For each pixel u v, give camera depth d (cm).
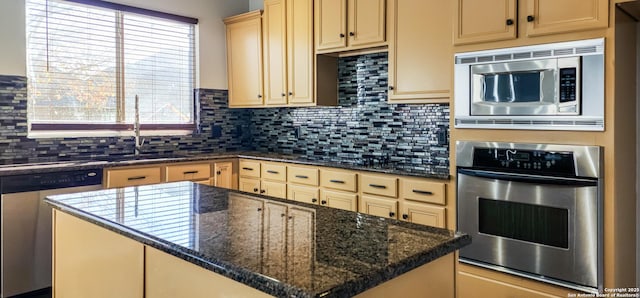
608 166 208
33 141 349
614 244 211
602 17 208
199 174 396
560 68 221
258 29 437
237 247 112
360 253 108
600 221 211
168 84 441
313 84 388
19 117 341
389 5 327
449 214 270
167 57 439
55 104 366
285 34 411
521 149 235
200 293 113
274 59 423
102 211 159
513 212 239
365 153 389
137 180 352
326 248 112
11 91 337
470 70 255
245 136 500
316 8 381
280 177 386
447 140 329
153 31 427
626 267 229
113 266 150
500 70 242
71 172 315
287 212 158
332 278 90
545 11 226
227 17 472
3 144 333
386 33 329
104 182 334
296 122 454
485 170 250
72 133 373
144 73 423
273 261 101
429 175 277
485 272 253
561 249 222
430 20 302
